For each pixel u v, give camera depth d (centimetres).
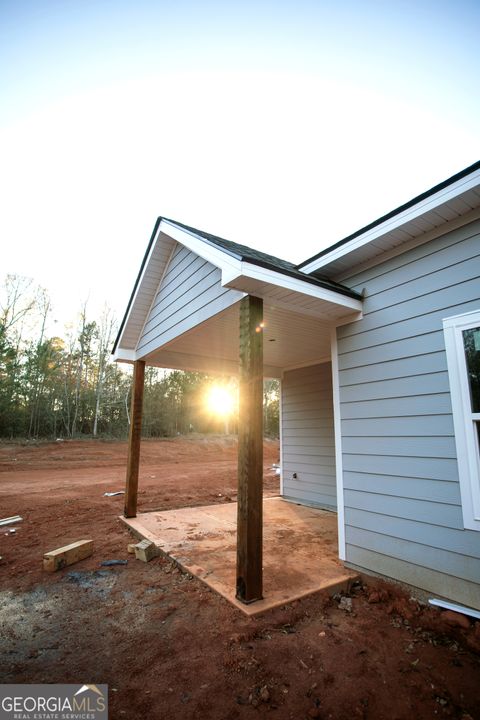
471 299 289
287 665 213
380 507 335
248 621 259
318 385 734
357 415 370
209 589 316
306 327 513
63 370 2705
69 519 610
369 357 366
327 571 347
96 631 259
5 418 2214
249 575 280
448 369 297
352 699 185
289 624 260
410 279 337
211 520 569
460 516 274
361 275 387
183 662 219
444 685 195
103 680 203
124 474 1339
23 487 995
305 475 739
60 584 346
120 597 315
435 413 302
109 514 641
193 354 694
